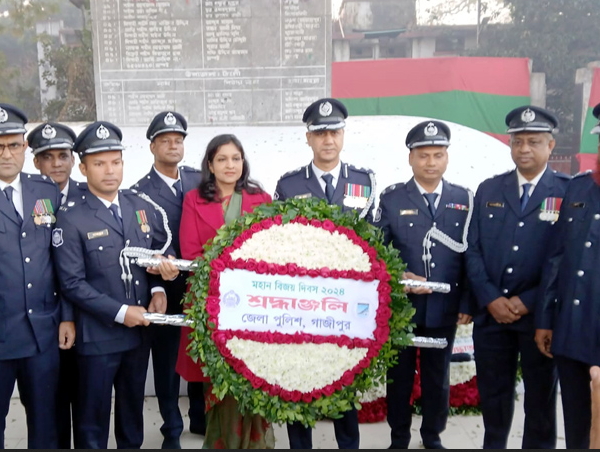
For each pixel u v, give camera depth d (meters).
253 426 2.68
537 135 2.69
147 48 4.73
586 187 2.48
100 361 2.62
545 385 2.73
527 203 2.77
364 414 3.50
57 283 2.68
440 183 3.01
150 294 2.80
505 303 2.71
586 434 2.46
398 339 2.46
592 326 2.33
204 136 4.50
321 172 2.98
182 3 4.69
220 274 2.39
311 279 2.41
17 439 3.31
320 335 2.40
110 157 2.61
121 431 2.81
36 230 2.60
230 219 2.71
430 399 3.04
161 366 3.13
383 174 4.04
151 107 4.79
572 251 2.44
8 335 2.49
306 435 2.71
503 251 2.76
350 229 2.50
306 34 4.72
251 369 2.35
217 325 2.38
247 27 4.71
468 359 3.66
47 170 3.08
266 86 4.78
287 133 4.55
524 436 2.84
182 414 3.66
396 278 2.47
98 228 2.63
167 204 3.23
